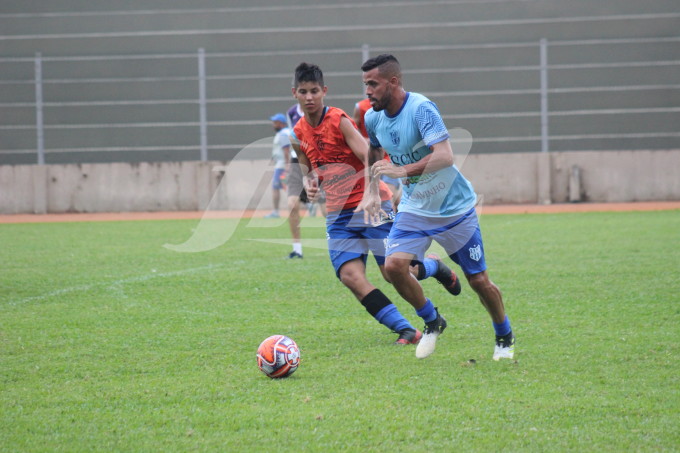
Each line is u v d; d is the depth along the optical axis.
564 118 86.56
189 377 18.78
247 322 25.39
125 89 89.25
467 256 19.72
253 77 88.00
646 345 21.17
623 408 15.84
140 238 53.50
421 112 19.11
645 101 86.19
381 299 22.52
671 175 79.12
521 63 88.50
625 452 13.57
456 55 88.50
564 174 79.88
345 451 13.80
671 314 25.34
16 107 88.19
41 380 18.61
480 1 90.94
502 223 59.91
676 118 85.50
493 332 23.38
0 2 92.06
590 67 86.50
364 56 84.12
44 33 91.62
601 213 67.06
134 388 17.86
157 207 80.69
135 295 30.66
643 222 57.31
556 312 26.05
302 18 92.56
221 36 91.38
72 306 28.44
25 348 21.92
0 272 37.00
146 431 14.96
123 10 93.38
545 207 76.00
